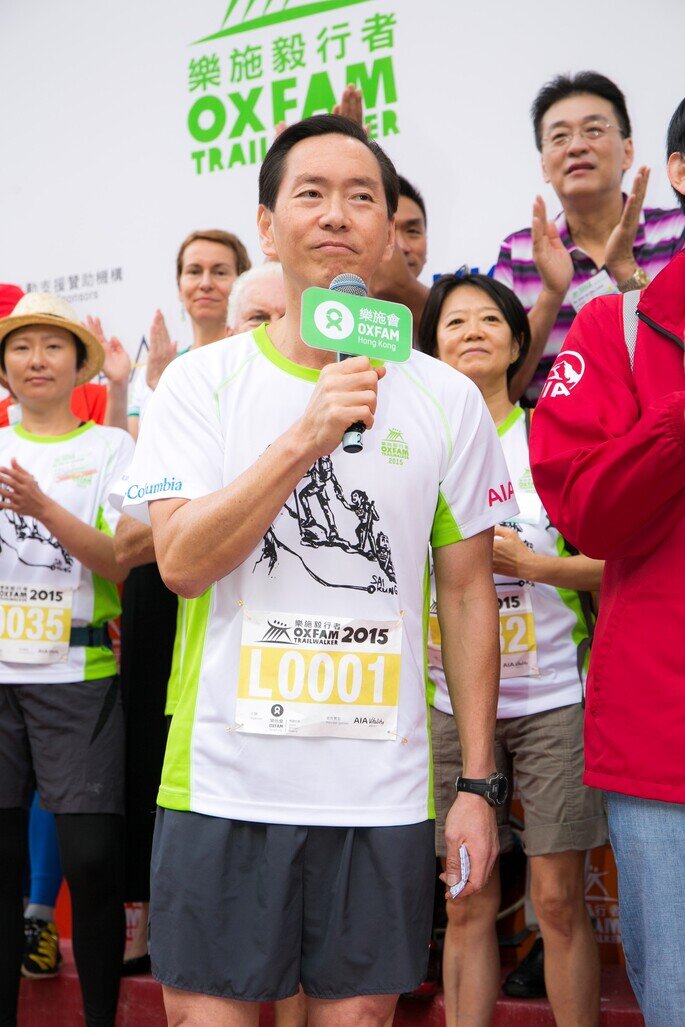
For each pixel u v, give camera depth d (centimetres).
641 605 157
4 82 411
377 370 147
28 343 299
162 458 163
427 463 165
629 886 156
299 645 155
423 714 163
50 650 276
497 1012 266
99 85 392
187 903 153
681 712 150
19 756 277
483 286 286
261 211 179
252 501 146
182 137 375
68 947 335
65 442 298
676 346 162
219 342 172
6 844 272
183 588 156
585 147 307
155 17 381
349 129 168
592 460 156
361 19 343
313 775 153
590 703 162
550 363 308
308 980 156
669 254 298
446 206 328
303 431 144
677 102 298
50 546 281
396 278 322
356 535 158
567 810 246
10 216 407
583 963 241
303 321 147
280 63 357
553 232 306
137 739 288
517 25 318
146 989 290
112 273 386
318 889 154
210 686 157
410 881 155
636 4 303
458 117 326
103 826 268
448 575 172
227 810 153
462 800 163
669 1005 148
